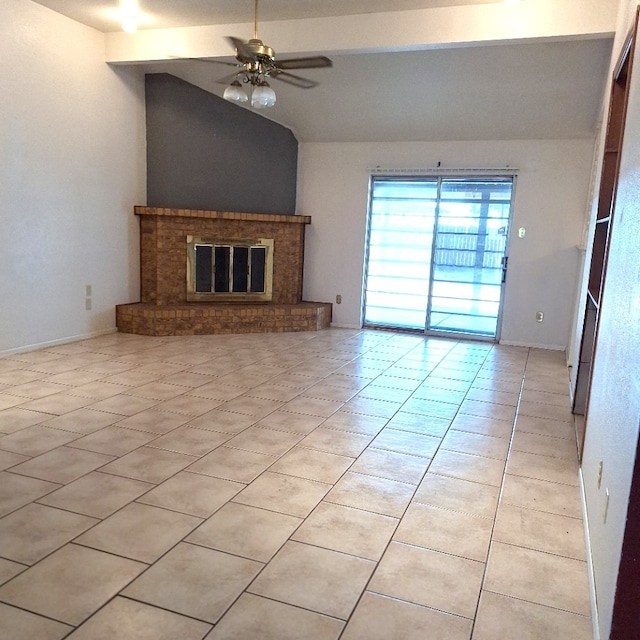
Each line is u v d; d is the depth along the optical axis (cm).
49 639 161
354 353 557
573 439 340
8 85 446
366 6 426
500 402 412
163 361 487
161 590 185
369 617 177
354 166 677
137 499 244
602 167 362
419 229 676
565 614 183
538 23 396
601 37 389
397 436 334
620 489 162
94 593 182
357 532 226
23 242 476
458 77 526
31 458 280
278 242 674
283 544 215
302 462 290
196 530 221
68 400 372
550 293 613
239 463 285
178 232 614
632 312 172
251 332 636
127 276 608
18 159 462
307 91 593
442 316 676
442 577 199
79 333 550
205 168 632
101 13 481
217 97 625
